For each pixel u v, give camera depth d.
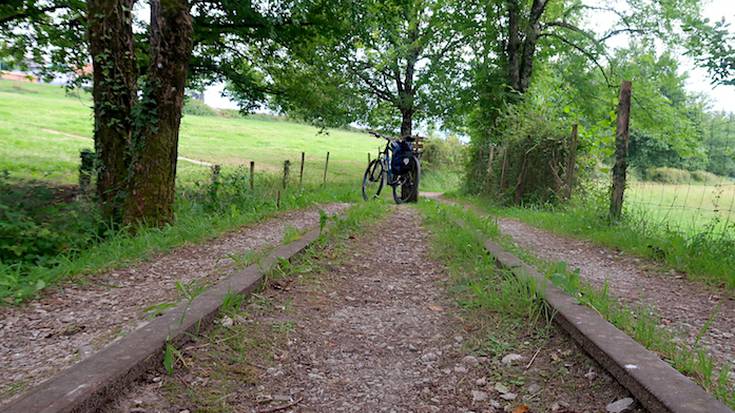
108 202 7.41
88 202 7.17
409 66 29.31
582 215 9.16
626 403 2.23
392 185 14.69
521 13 19.02
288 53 15.79
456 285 4.53
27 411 1.87
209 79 15.94
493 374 2.73
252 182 11.32
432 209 11.06
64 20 11.97
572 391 2.46
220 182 9.76
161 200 7.16
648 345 2.75
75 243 5.78
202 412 2.21
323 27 14.39
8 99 47.12
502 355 2.97
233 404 2.31
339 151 47.12
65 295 3.99
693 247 5.84
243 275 4.14
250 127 61.03
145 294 3.97
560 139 12.59
